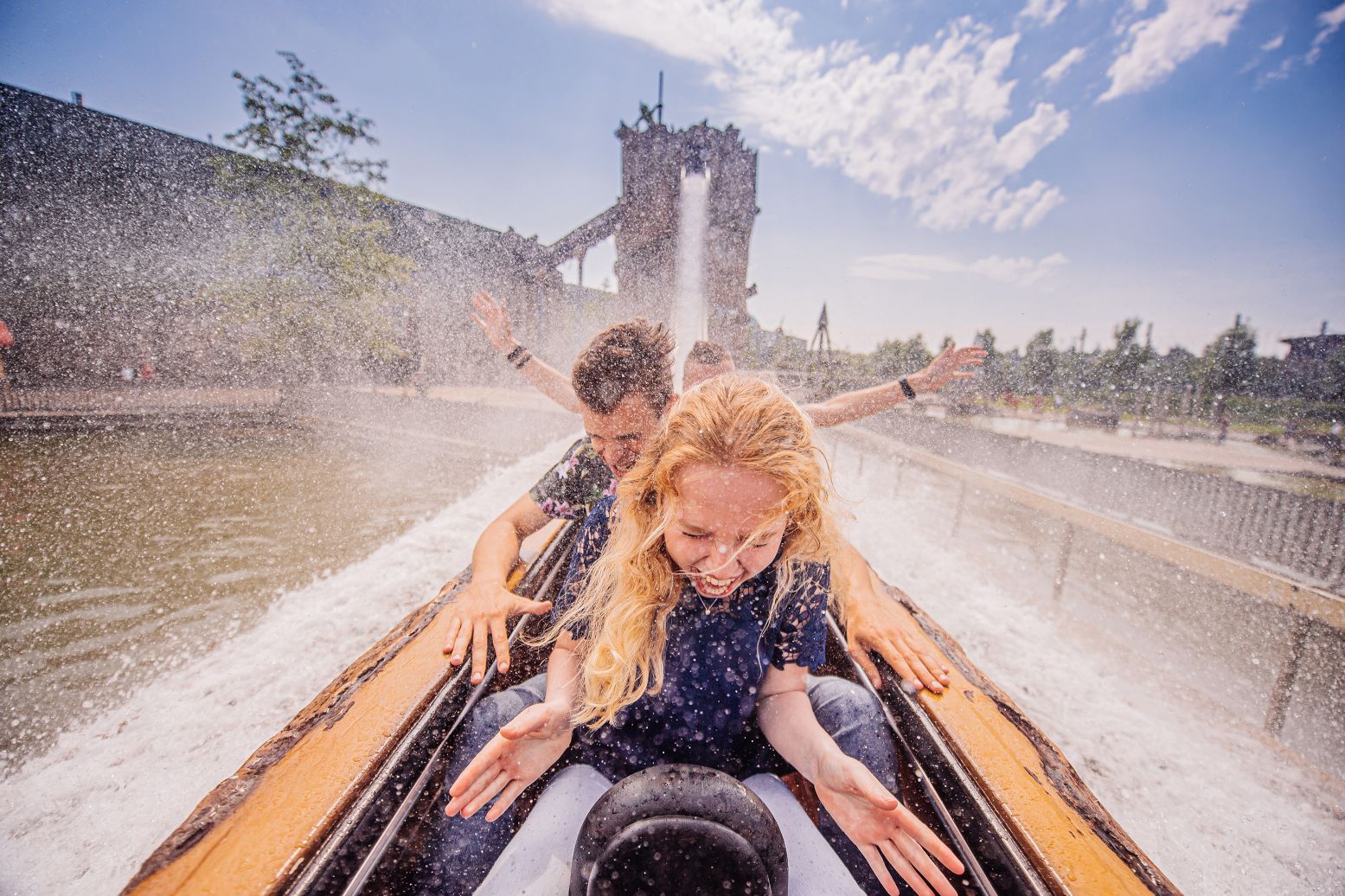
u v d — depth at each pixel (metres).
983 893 0.88
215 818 0.80
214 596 2.97
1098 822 0.89
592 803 1.01
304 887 0.72
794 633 1.08
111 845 1.43
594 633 1.09
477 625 1.33
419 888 0.94
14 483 5.60
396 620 2.71
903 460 7.63
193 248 12.33
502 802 0.94
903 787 1.13
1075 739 2.08
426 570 3.35
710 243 9.27
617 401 1.42
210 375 12.63
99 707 2.00
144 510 4.67
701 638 1.04
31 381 11.46
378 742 0.94
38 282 11.61
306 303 12.75
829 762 0.94
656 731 1.10
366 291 13.20
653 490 0.96
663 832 0.75
